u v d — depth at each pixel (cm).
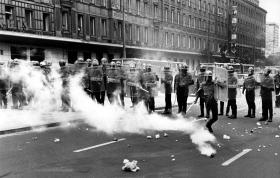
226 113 1427
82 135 971
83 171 635
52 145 845
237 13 7712
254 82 1373
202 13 6069
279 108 1759
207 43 6269
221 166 668
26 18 2870
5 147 824
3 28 2586
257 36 9225
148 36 4503
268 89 1261
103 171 635
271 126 1161
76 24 3366
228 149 811
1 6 2594
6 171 635
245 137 959
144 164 680
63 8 3192
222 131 1052
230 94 1350
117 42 3925
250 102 1380
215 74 1888
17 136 961
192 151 787
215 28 6638
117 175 611
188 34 5566
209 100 1015
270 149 813
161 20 4756
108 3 3831
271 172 632
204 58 6066
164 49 4788
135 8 4222
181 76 1382
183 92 1380
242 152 781
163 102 1850
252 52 8731
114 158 724
